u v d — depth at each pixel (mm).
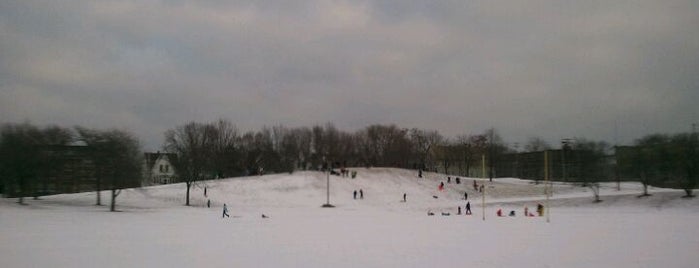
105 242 48969
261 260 39500
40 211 88688
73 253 42062
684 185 116062
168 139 153250
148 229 61875
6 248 44500
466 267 36812
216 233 58188
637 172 117250
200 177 153375
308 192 132875
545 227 66375
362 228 65500
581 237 54281
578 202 112875
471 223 74000
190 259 39688
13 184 106625
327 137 191875
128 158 99688
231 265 37375
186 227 65500
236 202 120562
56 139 107938
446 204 121312
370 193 136875
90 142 101062
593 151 167750
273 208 112812
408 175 159875
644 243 49000
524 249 45312
